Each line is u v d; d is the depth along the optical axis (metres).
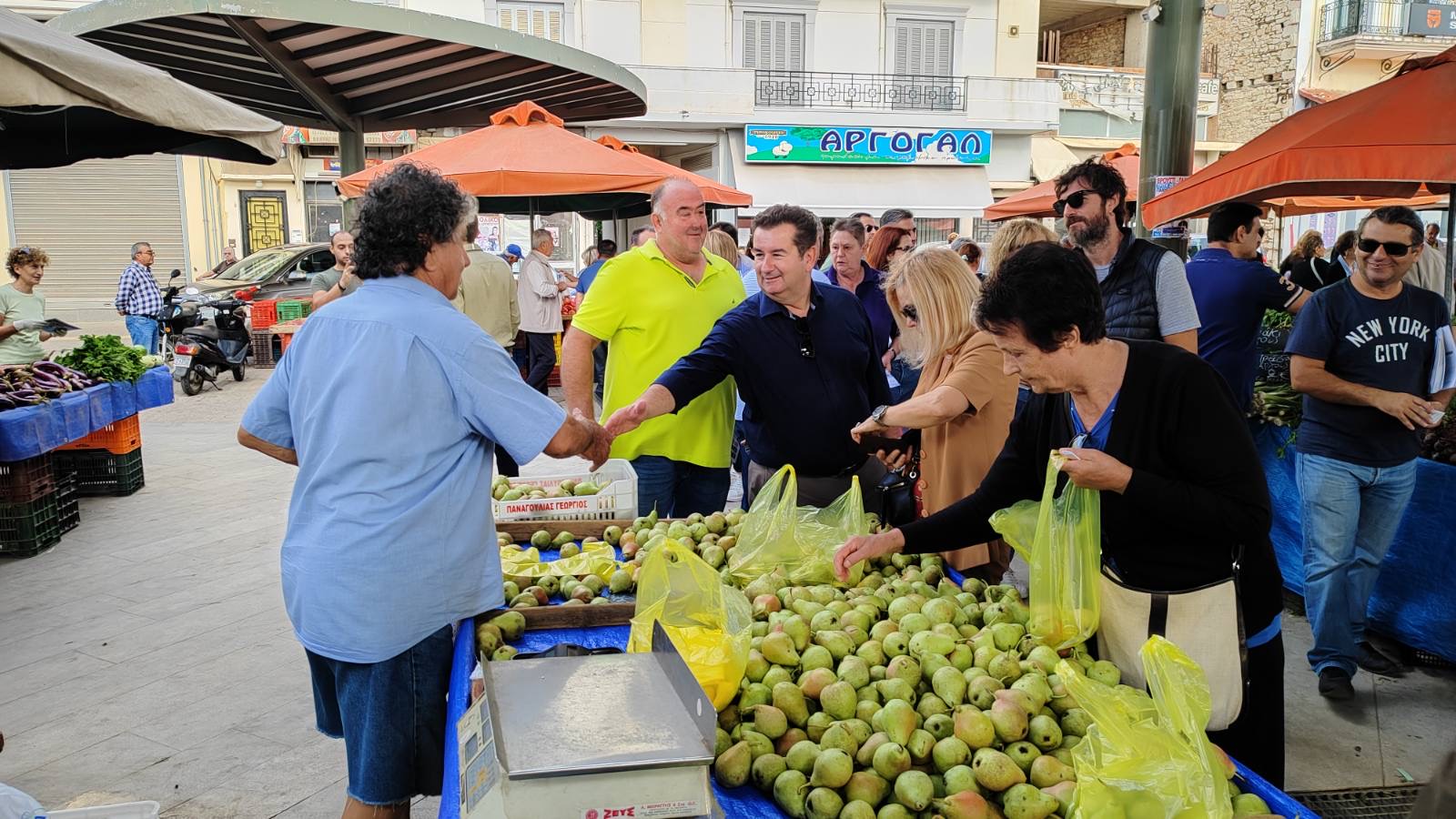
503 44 8.09
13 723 3.82
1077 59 27.03
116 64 4.34
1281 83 22.48
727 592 2.25
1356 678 4.20
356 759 2.24
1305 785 3.34
